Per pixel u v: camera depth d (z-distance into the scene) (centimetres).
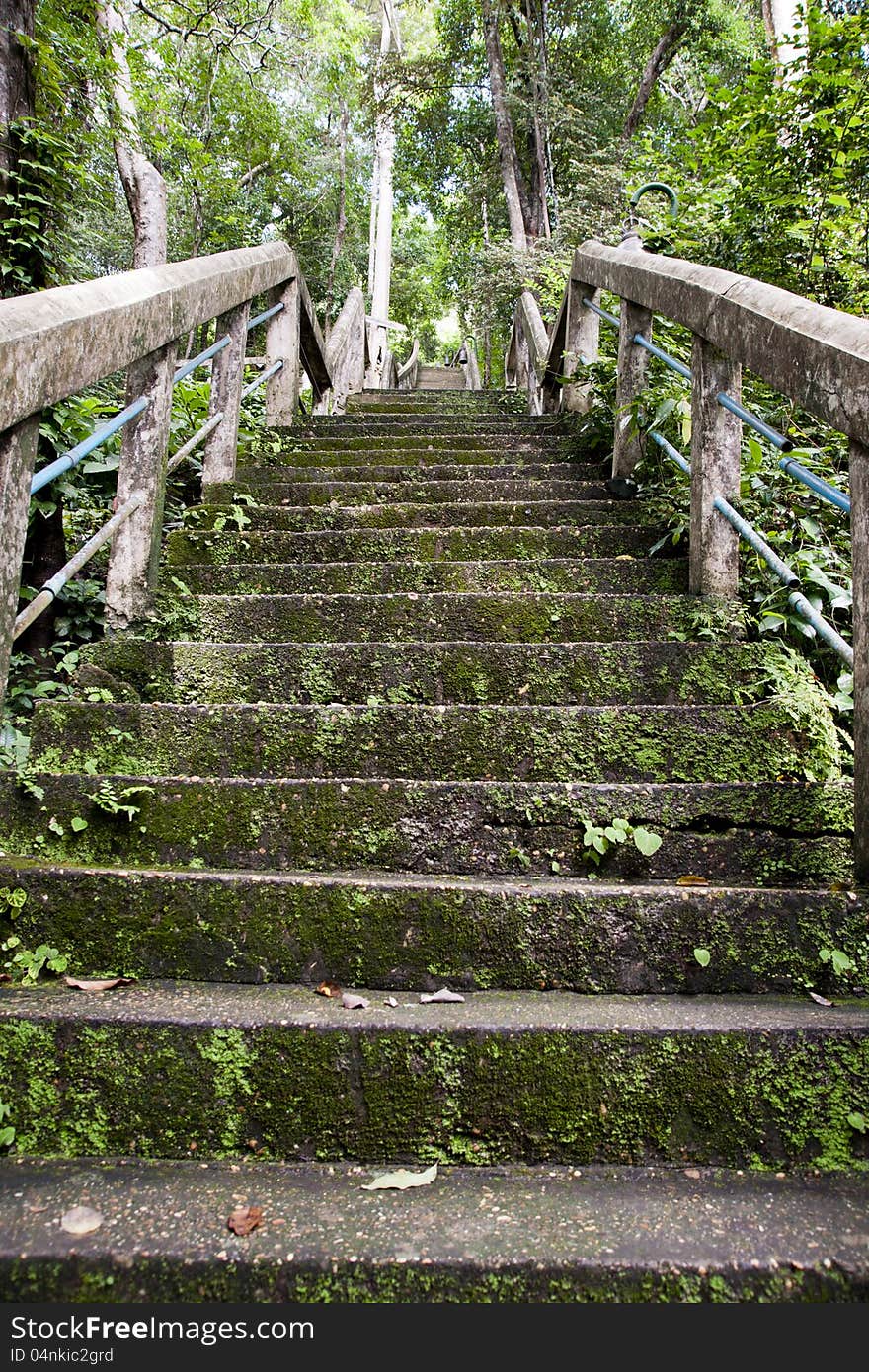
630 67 1188
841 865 192
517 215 1032
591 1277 114
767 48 493
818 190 404
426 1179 137
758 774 223
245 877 175
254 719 229
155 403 289
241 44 691
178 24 647
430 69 1143
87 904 175
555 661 254
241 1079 146
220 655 258
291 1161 143
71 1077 147
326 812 200
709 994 169
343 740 227
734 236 427
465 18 1123
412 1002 162
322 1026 147
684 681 251
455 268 1365
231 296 370
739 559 297
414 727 227
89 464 354
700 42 1078
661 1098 145
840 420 188
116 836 198
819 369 199
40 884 176
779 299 233
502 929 171
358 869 198
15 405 190
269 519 359
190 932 173
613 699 252
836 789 197
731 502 282
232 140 850
